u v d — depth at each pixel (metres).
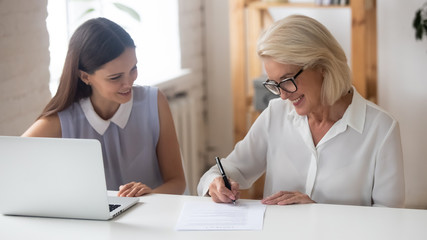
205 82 4.62
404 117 4.06
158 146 2.57
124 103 2.36
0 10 2.55
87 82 2.38
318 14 4.27
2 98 2.60
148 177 2.55
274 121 2.25
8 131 2.64
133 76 2.34
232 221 1.80
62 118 2.41
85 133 2.44
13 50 2.64
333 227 1.73
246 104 4.28
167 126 2.55
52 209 1.90
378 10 3.96
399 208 1.87
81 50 2.30
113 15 3.82
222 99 4.62
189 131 4.07
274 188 2.24
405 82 4.01
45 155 1.83
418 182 4.11
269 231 1.72
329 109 2.11
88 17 3.60
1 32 2.57
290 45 1.93
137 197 2.04
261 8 4.31
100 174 1.80
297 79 1.97
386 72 4.03
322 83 2.02
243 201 1.98
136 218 1.87
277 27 1.97
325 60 1.98
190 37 4.34
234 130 4.28
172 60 4.17
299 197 1.95
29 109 2.77
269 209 1.90
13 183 1.90
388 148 2.04
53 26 3.35
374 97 4.02
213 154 4.73
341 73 2.00
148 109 2.53
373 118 2.07
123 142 2.49
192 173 4.11
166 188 2.43
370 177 2.07
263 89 4.02
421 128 4.04
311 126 2.16
